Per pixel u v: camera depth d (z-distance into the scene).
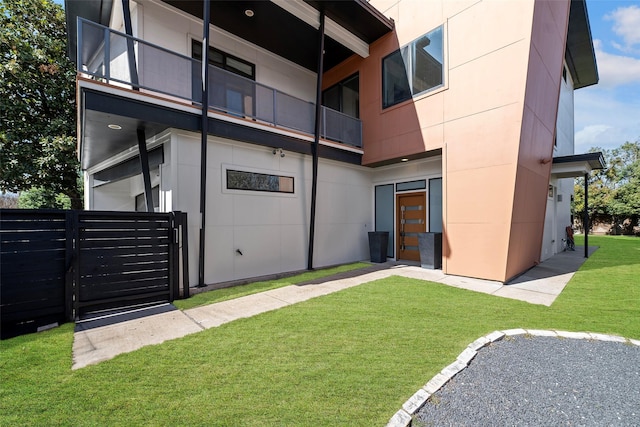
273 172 7.33
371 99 9.12
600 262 9.00
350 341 3.45
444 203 7.18
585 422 2.17
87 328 3.95
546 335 3.62
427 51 7.62
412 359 3.03
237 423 2.08
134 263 4.89
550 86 7.59
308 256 8.00
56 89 11.53
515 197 6.10
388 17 8.66
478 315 4.30
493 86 6.29
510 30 6.02
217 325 4.00
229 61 8.28
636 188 23.16
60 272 4.22
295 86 9.99
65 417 2.15
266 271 7.11
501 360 3.06
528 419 2.20
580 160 8.42
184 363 2.95
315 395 2.42
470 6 6.68
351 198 9.44
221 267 6.31
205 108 5.73
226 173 6.48
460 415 2.23
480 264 6.53
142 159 5.96
